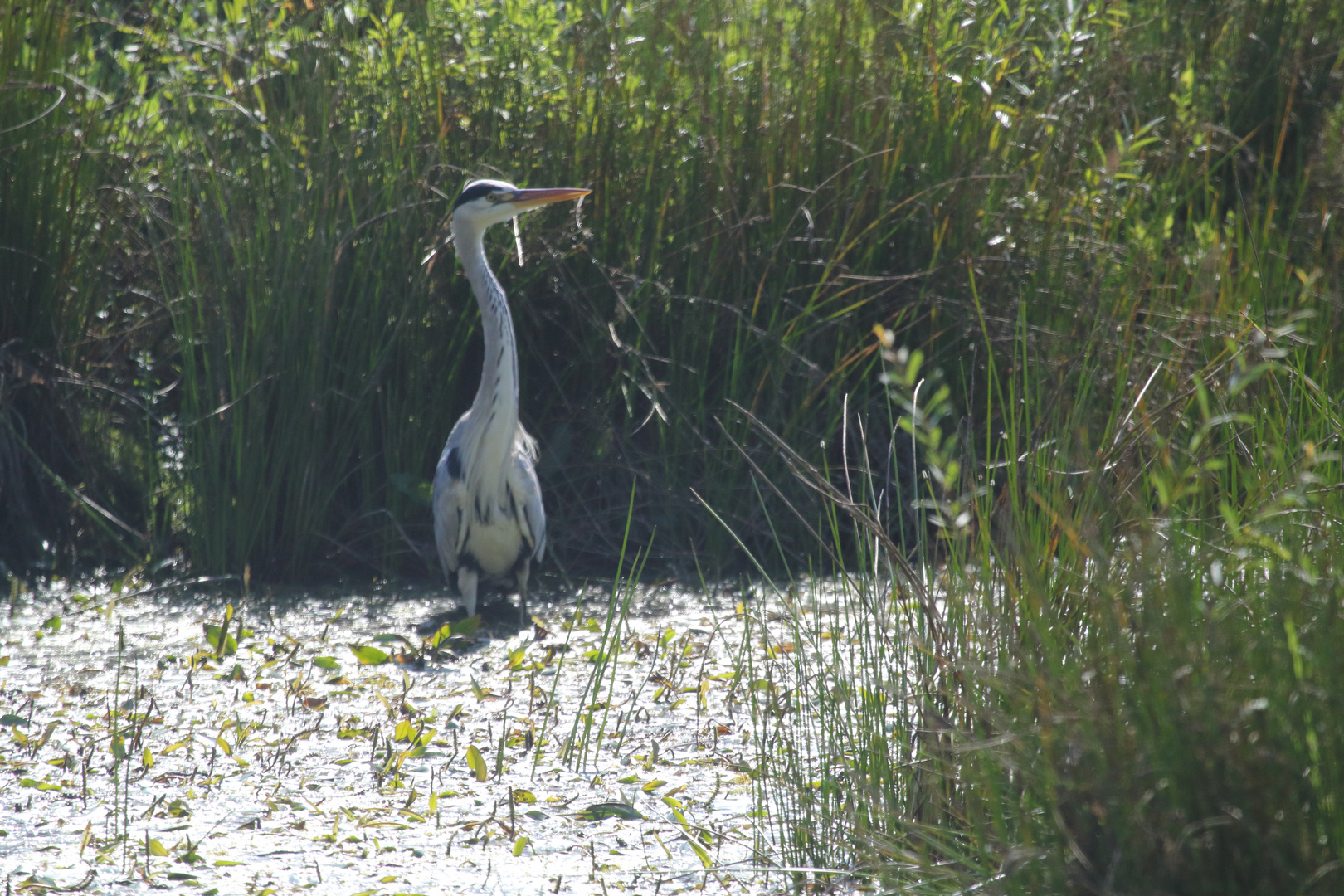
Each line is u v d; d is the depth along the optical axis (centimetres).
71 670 887
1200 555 483
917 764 550
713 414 1179
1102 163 1145
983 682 525
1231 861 422
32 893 555
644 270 1198
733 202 1162
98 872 579
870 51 1192
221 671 886
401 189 1141
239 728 766
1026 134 1197
